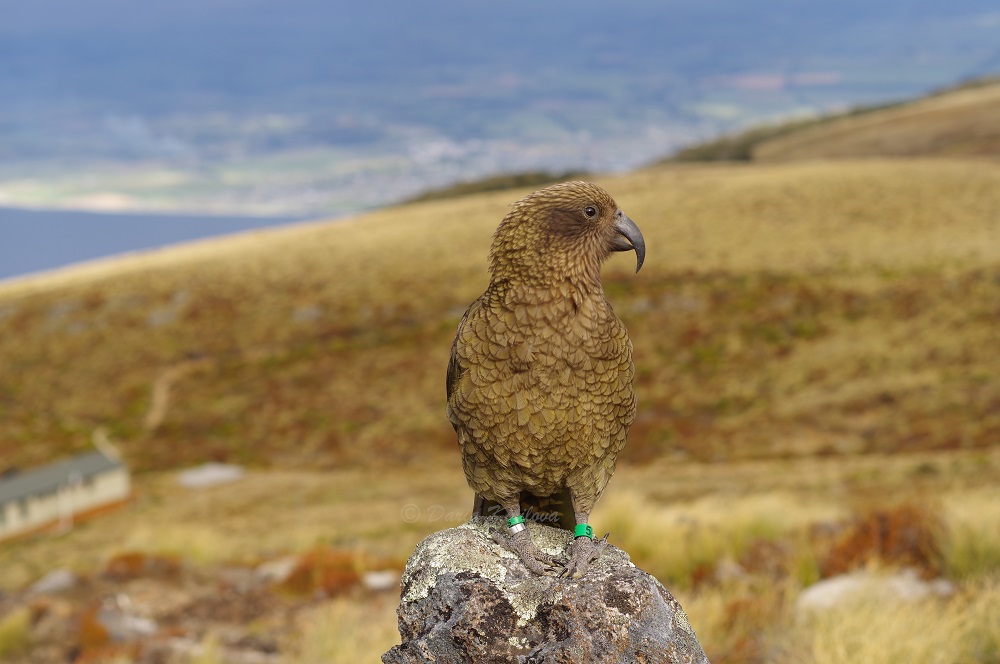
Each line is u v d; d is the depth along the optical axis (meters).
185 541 20.27
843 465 41.78
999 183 87.81
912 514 11.12
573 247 3.56
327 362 68.75
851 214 82.38
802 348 59.66
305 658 10.02
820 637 7.66
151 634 13.10
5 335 78.25
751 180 98.69
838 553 10.77
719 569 11.21
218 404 65.88
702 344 61.97
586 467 3.71
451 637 3.54
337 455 57.69
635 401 3.80
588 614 3.44
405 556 15.55
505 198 109.88
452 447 56.78
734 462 47.09
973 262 66.00
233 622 13.09
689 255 75.19
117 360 73.31
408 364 67.12
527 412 3.56
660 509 15.08
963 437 44.41
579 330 3.54
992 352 54.00
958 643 7.54
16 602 14.96
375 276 80.44
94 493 50.97
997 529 10.31
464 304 73.69
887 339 58.53
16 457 60.88
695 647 3.55
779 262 71.75
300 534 31.78
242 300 78.94
